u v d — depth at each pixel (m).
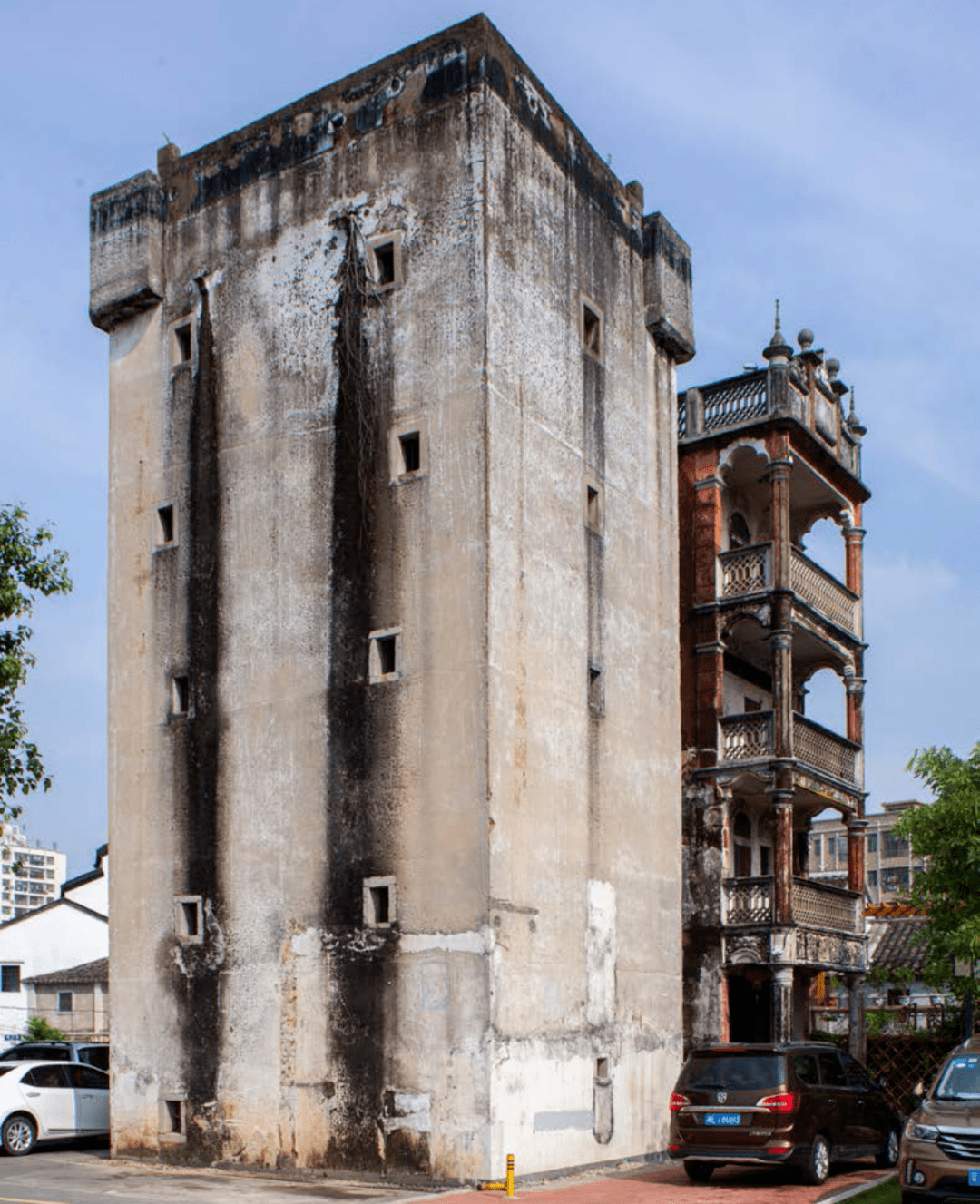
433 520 20.16
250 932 20.98
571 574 22.05
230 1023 20.91
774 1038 26.66
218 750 22.03
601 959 21.52
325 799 20.53
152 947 22.16
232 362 23.12
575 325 23.20
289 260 22.69
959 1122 14.73
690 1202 16.47
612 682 23.17
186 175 24.47
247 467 22.56
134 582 23.78
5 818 17.95
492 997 18.34
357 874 19.92
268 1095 20.17
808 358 31.05
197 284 23.92
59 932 49.94
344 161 22.27
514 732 19.73
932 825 26.22
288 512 21.89
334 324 21.88
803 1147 17.95
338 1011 19.69
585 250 23.83
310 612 21.31
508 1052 18.55
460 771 19.19
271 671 21.58
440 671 19.66
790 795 27.62
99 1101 23.39
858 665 32.53
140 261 24.41
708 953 27.69
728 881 27.84
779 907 27.08
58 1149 23.56
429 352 20.66
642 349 25.78
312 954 20.16
